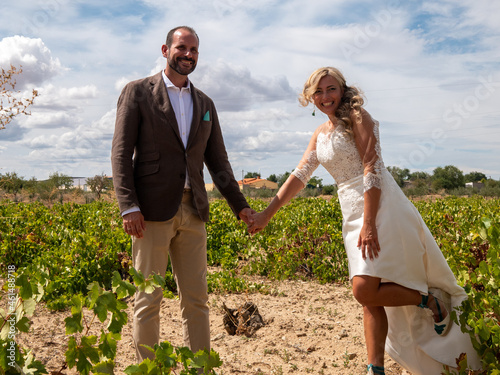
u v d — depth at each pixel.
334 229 8.36
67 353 1.81
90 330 3.96
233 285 5.96
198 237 3.12
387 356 3.57
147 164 2.96
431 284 3.08
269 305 5.21
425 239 3.02
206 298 3.15
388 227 2.87
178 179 2.98
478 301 2.92
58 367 3.12
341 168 3.08
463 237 4.69
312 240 8.12
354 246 3.01
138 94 2.96
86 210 12.34
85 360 1.82
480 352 2.79
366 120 2.97
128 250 6.24
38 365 1.77
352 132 3.00
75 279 5.63
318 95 3.11
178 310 4.89
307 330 4.26
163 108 2.96
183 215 3.02
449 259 4.10
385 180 2.93
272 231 9.58
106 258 5.98
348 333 4.15
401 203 2.95
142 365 1.84
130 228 2.84
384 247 2.86
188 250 3.09
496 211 9.55
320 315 4.78
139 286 1.90
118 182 2.86
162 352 1.87
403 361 3.09
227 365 3.40
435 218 8.32
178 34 3.00
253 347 3.86
